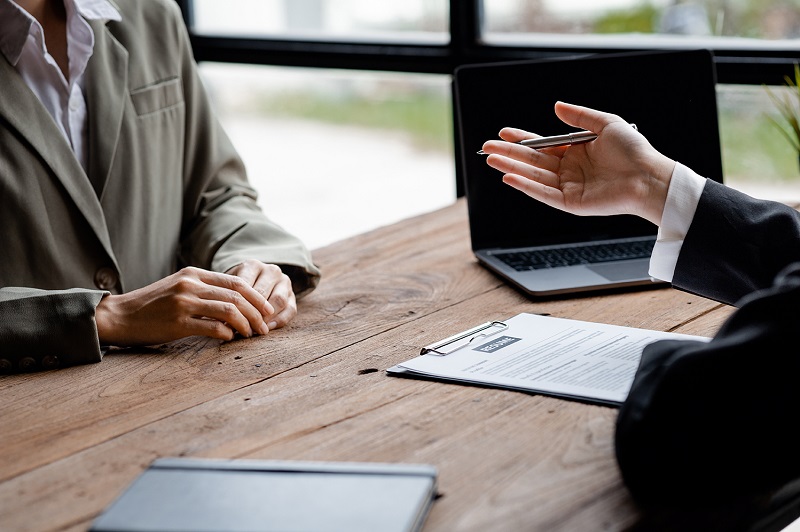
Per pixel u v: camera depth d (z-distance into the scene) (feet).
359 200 14.71
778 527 3.11
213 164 5.74
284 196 15.56
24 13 4.74
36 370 3.93
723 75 7.06
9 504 2.78
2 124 4.70
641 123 5.44
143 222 5.29
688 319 4.23
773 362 2.66
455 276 5.07
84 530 2.62
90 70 5.11
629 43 7.44
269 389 3.59
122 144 5.18
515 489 2.77
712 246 3.84
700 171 5.47
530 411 3.27
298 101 15.14
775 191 7.11
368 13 8.41
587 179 4.09
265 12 8.90
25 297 4.01
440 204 14.11
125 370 3.86
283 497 2.61
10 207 4.71
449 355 3.80
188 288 4.15
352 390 3.54
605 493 2.74
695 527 2.75
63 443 3.18
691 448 2.67
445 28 8.13
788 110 6.31
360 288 4.93
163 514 2.54
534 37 7.84
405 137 14.35
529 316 4.24
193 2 9.23
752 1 7.02
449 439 3.09
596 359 3.67
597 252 5.23
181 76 5.65
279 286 4.54
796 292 2.68
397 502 2.56
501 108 5.41
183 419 3.33
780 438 2.68
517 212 5.44
